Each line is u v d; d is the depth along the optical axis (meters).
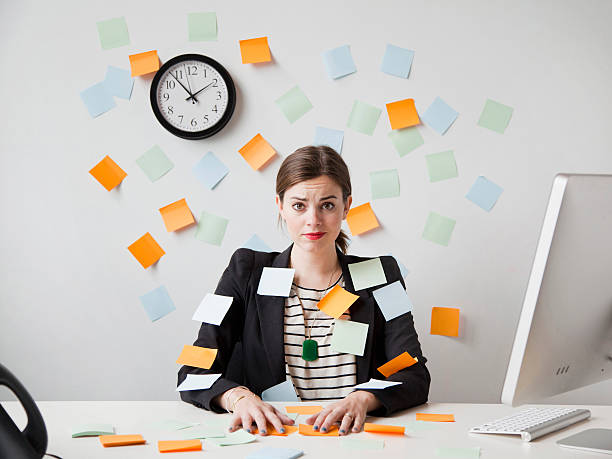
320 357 1.59
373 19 2.12
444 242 2.13
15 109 2.16
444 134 2.12
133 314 2.17
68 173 2.17
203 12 2.12
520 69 2.11
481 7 2.11
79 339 2.18
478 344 2.14
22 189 2.17
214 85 2.10
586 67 2.10
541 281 0.94
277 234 2.15
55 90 2.15
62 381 2.19
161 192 2.16
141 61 2.13
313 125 2.13
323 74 2.12
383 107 2.12
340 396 1.58
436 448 1.06
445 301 2.14
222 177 2.14
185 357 1.52
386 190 2.13
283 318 1.61
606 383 2.13
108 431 1.15
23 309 2.18
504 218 2.12
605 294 1.02
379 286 1.66
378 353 1.64
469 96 2.11
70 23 2.14
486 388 2.14
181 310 2.17
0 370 0.92
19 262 2.18
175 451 1.04
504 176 2.12
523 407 1.35
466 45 2.11
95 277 2.18
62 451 1.04
